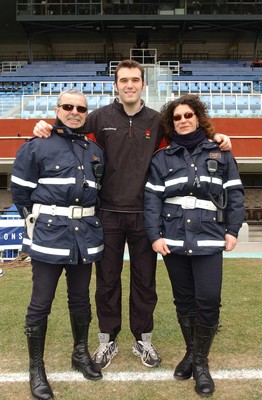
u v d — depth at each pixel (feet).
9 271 24.27
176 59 98.78
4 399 9.56
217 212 9.96
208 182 9.86
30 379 9.80
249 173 52.19
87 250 9.95
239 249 33.78
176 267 10.40
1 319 14.94
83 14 82.99
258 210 49.14
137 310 11.66
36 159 9.78
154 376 10.66
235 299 17.60
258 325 14.26
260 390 9.89
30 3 83.25
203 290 9.82
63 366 11.27
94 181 10.24
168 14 82.84
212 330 9.99
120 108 11.48
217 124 42.96
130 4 82.58
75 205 9.92
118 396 9.66
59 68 86.69
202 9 82.89
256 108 51.93
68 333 13.65
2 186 51.93
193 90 69.10
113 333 11.62
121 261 11.73
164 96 52.08
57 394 9.75
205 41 100.78
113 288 11.59
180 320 10.77
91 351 12.27
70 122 10.16
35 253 9.68
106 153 11.37
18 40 104.63
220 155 10.12
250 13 83.10
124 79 11.02
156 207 10.27
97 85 67.41
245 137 41.11
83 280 10.55
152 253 11.55
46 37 99.60
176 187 9.95
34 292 10.03
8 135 43.39
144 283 11.57
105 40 89.15
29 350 9.90
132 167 11.28
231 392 9.79
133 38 98.17
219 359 11.60
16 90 74.79
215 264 9.88
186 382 10.35
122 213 11.27
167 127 10.82
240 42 101.40
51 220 9.70
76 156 10.00
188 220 9.82
